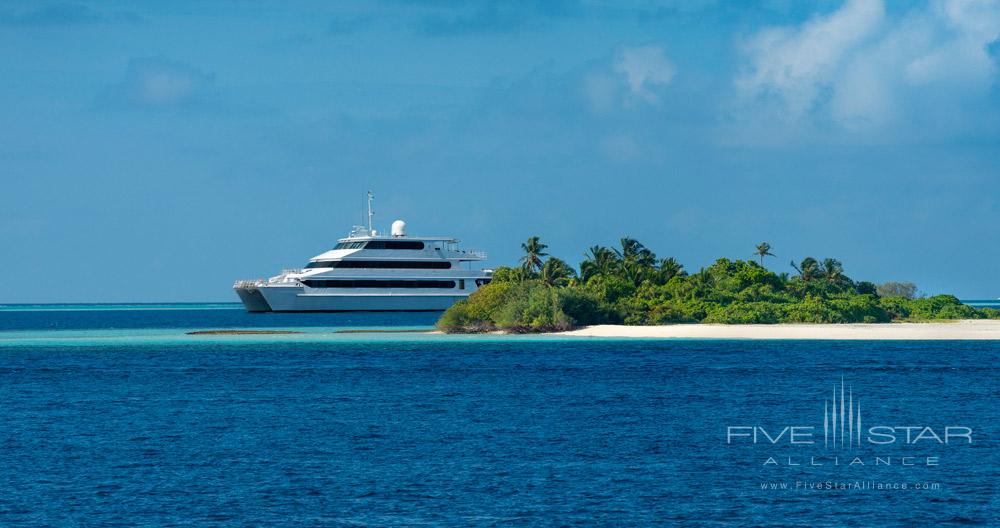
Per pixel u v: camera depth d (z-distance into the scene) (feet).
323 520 209.56
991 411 345.51
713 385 421.59
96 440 295.48
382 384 433.07
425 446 284.41
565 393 398.62
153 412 351.87
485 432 307.58
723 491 232.73
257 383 440.04
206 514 214.07
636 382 433.89
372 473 250.16
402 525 205.26
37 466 258.98
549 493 230.27
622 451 277.03
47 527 205.05
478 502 222.89
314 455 272.31
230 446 285.23
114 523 207.72
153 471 253.24
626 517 211.20
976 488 234.99
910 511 215.72
